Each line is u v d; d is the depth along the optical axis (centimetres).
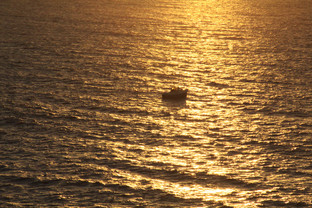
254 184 16325
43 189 15825
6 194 15438
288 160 18100
